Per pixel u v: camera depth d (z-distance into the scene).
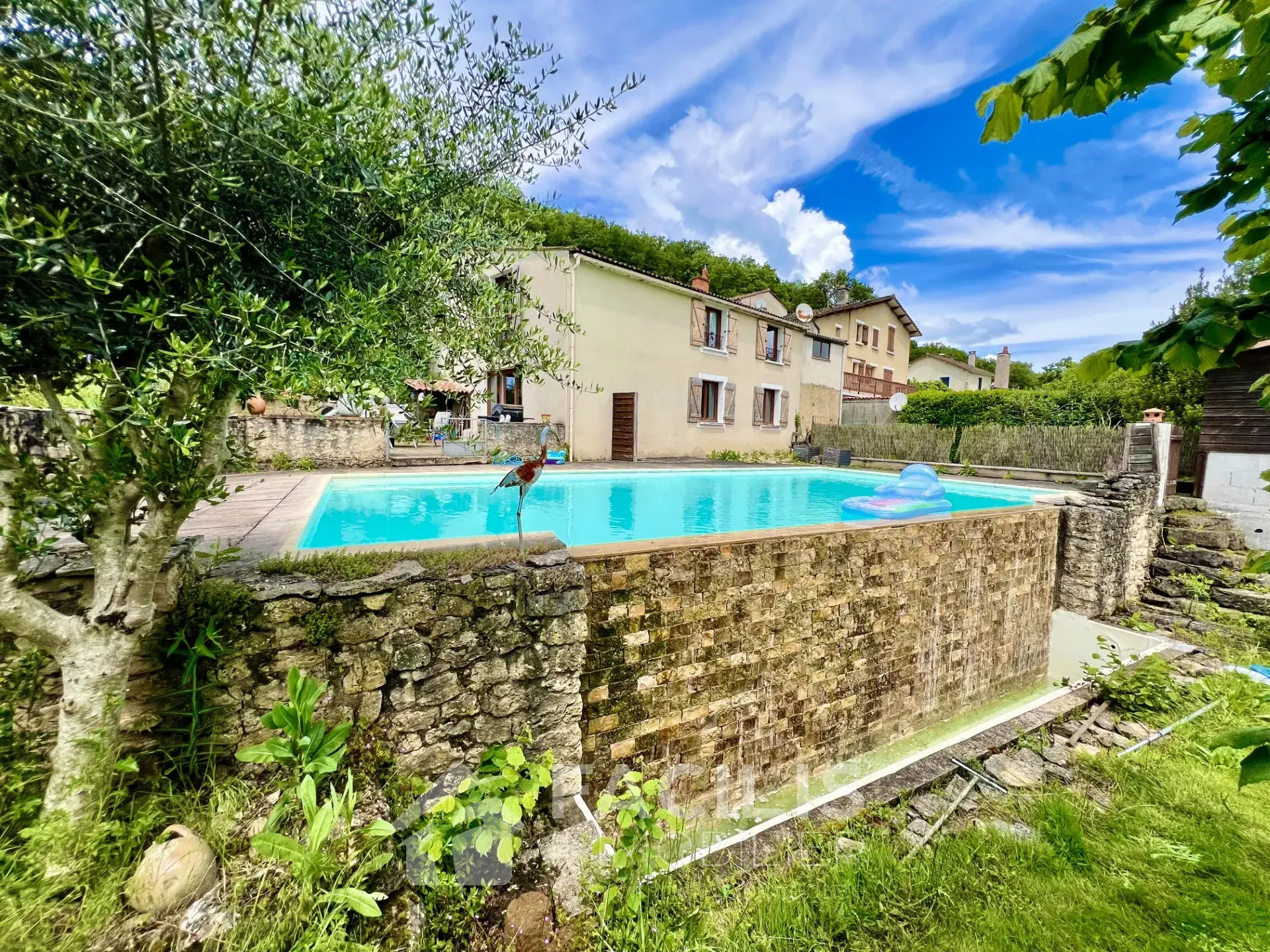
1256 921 2.62
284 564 2.83
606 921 2.35
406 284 2.43
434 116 2.49
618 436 14.45
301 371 1.91
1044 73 1.07
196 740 2.46
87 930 1.79
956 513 7.09
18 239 1.44
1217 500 10.09
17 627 1.88
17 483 1.78
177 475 1.90
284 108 1.76
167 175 1.71
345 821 2.31
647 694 4.34
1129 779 3.94
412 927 2.11
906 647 6.16
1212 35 0.91
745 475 13.49
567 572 3.24
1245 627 7.21
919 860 2.98
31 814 2.09
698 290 16.44
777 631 5.03
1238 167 1.27
